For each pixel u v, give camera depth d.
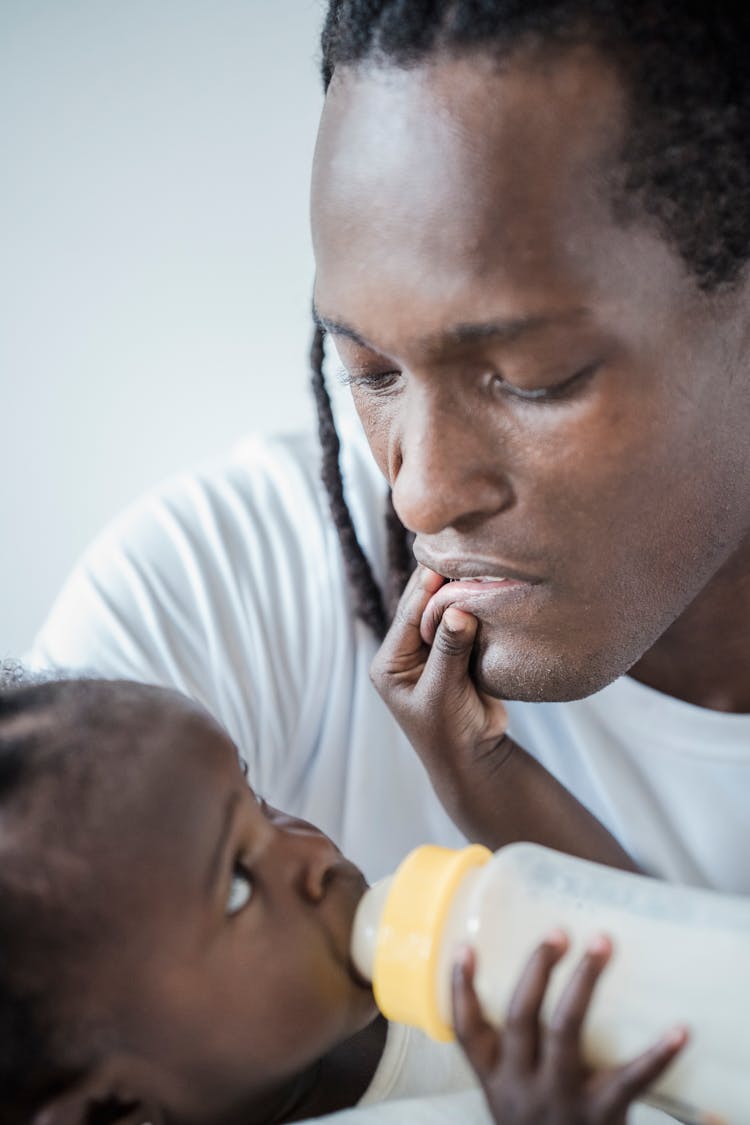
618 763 1.14
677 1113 0.81
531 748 1.17
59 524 1.92
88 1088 0.79
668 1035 0.70
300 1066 0.84
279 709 1.15
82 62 1.80
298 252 1.83
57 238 1.85
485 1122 0.88
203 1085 0.82
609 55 0.77
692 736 1.11
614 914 0.76
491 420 0.81
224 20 1.77
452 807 1.10
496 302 0.76
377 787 1.17
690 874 1.14
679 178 0.78
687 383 0.82
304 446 1.25
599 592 0.87
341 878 0.85
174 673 1.11
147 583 1.14
